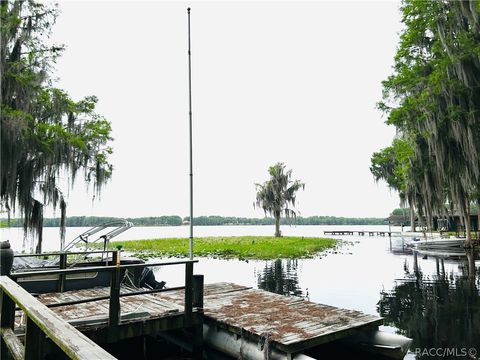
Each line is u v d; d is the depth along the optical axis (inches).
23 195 573.9
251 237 1679.4
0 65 496.4
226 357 245.8
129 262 370.3
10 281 145.7
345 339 258.7
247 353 227.6
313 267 773.9
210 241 1413.6
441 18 649.0
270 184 1699.1
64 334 71.0
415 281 584.1
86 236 382.3
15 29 566.6
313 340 214.7
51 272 194.9
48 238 1846.7
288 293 503.8
